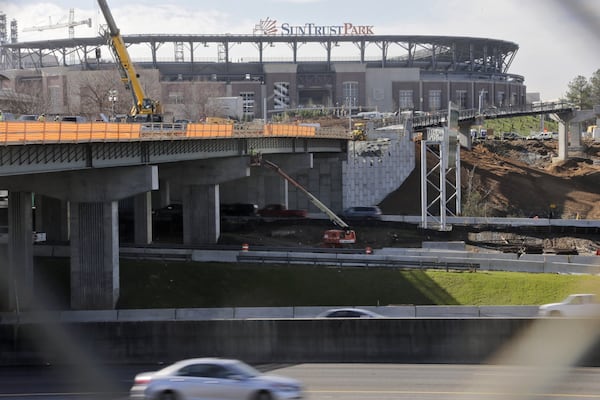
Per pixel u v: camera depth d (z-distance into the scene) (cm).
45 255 15500
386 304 13725
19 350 8856
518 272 14825
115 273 13938
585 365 8300
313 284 14362
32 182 13488
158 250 16112
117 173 13912
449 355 8569
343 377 7725
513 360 8475
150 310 11506
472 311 11131
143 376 6322
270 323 8738
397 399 6825
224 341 8781
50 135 10612
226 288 14400
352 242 18438
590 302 10875
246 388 6059
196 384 6119
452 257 16038
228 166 18975
